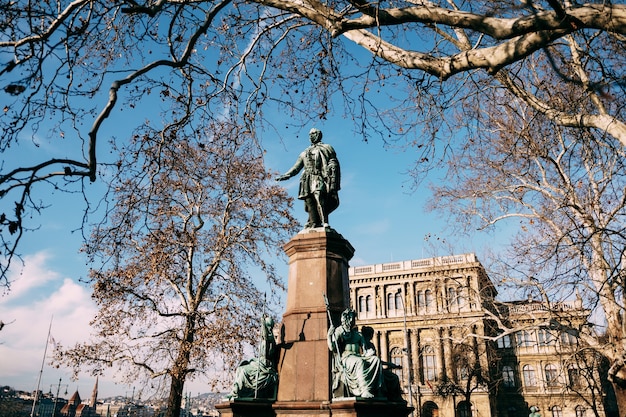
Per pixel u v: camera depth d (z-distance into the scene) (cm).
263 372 847
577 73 1000
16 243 532
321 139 1102
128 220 866
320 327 884
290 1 708
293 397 829
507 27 584
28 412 8006
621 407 1474
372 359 786
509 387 4612
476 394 4316
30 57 660
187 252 2044
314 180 1045
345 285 972
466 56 663
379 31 634
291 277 981
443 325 2152
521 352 4669
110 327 1848
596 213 1335
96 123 552
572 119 882
